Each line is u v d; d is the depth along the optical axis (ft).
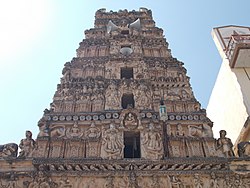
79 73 91.91
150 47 104.47
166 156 68.28
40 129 73.05
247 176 64.13
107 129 71.92
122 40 104.27
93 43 104.42
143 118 75.10
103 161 64.28
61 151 68.95
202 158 65.62
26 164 64.64
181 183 62.64
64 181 62.28
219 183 62.85
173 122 75.72
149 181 62.64
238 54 92.84
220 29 112.16
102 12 125.39
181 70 94.27
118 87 84.28
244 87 91.81
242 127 90.02
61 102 81.00
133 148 73.51
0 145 68.64
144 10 128.06
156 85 88.17
